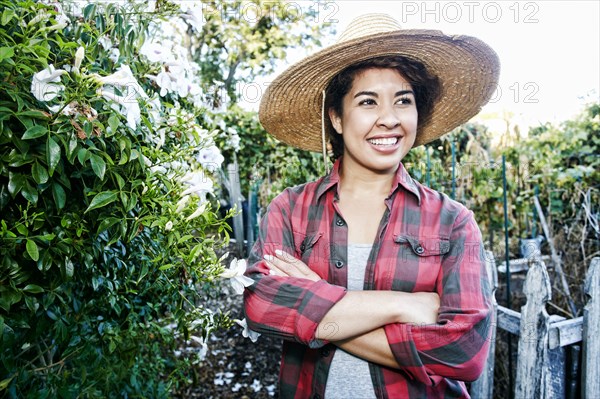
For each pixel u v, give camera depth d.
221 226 1.07
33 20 0.79
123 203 0.87
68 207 0.91
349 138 1.16
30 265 0.88
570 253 2.65
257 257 1.19
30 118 0.75
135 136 0.95
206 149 1.24
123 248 1.08
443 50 1.16
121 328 1.38
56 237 0.86
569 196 2.98
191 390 2.65
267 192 3.94
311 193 1.25
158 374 2.06
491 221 3.30
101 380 1.32
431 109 1.36
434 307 1.04
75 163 0.89
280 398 1.21
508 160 3.32
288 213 1.23
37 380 1.09
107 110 0.88
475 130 3.39
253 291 1.10
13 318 0.87
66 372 1.13
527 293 1.75
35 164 0.76
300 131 1.46
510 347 2.14
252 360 3.04
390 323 1.01
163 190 1.08
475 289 1.04
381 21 1.25
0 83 0.75
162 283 1.21
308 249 1.17
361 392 1.08
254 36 5.66
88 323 1.15
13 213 0.86
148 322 1.49
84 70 0.80
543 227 3.03
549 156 3.11
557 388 1.71
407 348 0.98
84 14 1.00
